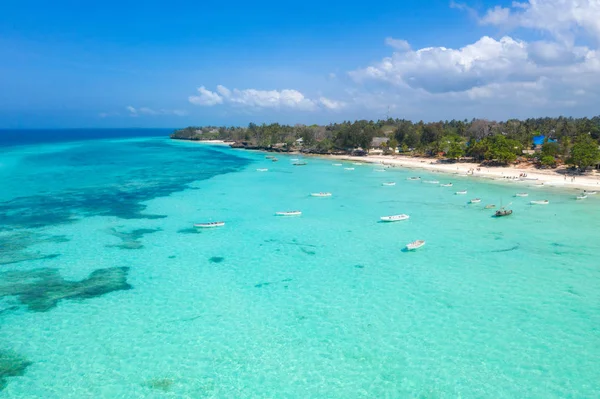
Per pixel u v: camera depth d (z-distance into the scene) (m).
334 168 125.62
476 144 126.56
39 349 27.31
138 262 42.56
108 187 86.69
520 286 36.69
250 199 75.50
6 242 48.41
